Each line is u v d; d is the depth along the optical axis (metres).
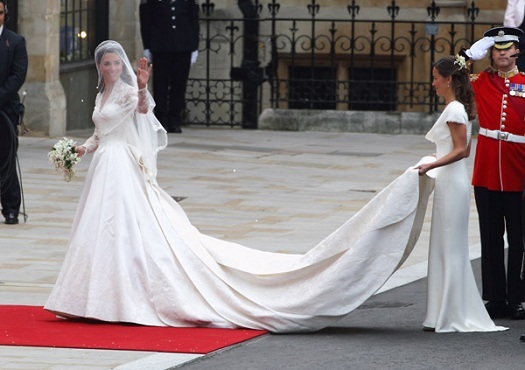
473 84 28.17
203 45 63.47
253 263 27.09
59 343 24.47
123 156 27.44
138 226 26.88
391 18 61.28
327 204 41.66
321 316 25.92
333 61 60.53
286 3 65.44
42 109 53.59
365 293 25.83
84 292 26.61
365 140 57.38
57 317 27.05
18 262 32.56
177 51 57.03
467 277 26.39
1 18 36.84
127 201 27.00
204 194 43.00
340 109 65.50
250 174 47.38
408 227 25.72
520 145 27.56
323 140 57.12
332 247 26.23
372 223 25.75
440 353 24.09
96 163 27.53
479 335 25.88
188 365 23.02
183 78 57.75
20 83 36.84
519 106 27.58
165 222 27.11
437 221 26.28
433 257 26.36
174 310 26.33
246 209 40.50
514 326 26.97
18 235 35.91
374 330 26.45
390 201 25.70
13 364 22.73
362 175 47.72
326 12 65.38
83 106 59.03
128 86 27.70
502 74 27.95
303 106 65.31
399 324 27.05
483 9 63.47
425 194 26.28
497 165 27.62
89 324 26.44
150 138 27.78
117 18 59.91
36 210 39.53
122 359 23.30
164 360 23.17
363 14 65.19
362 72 66.06
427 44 64.19
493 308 28.00
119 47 27.73
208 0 61.12
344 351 24.27
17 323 26.36
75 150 28.39
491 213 27.92
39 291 29.66
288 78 65.50
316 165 49.91
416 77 64.88
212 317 26.22
